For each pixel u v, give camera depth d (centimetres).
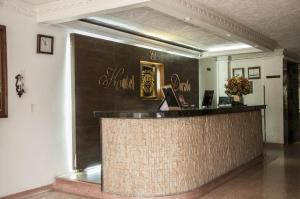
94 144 574
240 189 472
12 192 448
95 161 576
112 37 627
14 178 451
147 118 405
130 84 666
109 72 609
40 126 491
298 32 697
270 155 750
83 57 554
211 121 489
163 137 409
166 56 788
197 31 674
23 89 464
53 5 464
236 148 570
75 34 538
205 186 457
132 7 416
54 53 516
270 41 781
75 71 538
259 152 683
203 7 489
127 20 583
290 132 1012
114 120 422
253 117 662
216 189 475
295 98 1048
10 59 448
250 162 629
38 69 489
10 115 447
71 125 543
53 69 514
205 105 648
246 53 905
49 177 502
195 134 443
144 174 406
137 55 687
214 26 534
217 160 499
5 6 441
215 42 805
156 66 761
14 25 454
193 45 845
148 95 725
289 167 616
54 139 513
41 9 479
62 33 530
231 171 544
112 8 417
